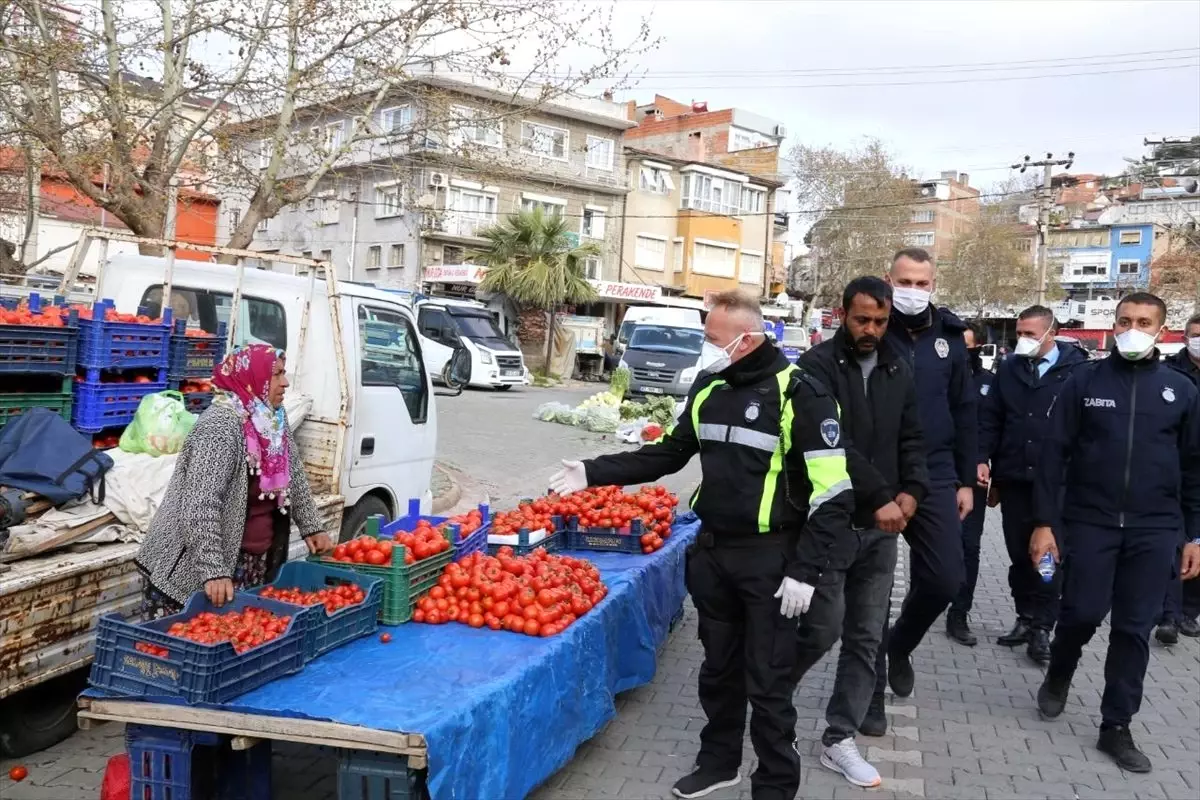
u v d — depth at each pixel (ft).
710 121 182.91
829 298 179.63
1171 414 15.61
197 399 20.21
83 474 15.01
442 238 116.57
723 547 13.10
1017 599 22.25
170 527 13.16
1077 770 15.55
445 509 35.24
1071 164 140.87
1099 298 216.33
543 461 48.21
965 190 279.28
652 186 144.77
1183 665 21.54
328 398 20.57
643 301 132.57
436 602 14.34
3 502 13.76
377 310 22.31
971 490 17.17
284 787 13.82
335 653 12.80
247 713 10.63
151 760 11.26
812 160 169.07
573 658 13.71
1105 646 22.68
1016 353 21.71
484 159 42.50
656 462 14.20
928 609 16.81
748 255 159.94
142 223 33.88
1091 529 16.02
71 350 17.53
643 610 17.33
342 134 47.70
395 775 10.47
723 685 13.87
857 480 13.79
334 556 14.55
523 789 12.07
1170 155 226.17
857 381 14.71
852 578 15.08
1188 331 23.90
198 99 39.75
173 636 10.96
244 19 34.19
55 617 13.05
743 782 14.58
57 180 37.81
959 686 19.53
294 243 132.77
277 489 14.24
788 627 12.83
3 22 31.65
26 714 14.29
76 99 39.09
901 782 14.92
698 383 13.57
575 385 110.01
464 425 59.47
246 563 14.34
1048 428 16.60
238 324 21.45
